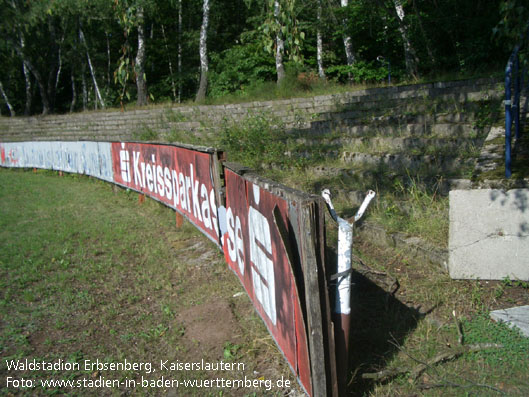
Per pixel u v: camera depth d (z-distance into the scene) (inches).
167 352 137.3
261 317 133.3
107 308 168.6
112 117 783.7
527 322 123.6
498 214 143.3
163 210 315.3
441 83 379.2
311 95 629.3
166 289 184.4
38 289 187.5
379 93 454.6
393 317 134.9
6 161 704.4
